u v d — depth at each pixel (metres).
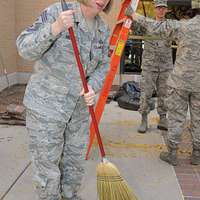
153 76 5.29
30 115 2.47
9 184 3.60
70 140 2.66
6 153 4.38
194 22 3.88
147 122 5.77
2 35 8.20
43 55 2.38
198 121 4.17
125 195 2.43
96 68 2.60
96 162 4.21
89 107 2.41
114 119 6.13
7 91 8.22
